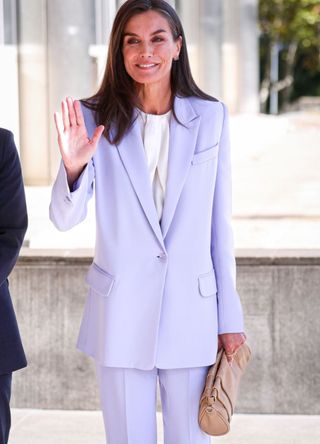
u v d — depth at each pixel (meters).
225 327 4.73
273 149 20.72
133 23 4.56
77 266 7.15
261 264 7.09
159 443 6.73
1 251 4.51
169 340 4.63
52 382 7.26
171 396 4.73
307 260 7.08
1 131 4.59
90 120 4.66
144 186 4.56
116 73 4.66
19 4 12.75
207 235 4.67
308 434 6.81
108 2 14.09
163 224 4.59
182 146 4.62
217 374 4.68
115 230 4.59
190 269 4.63
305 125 29.17
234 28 31.08
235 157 19.05
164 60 4.57
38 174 13.08
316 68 55.16
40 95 12.97
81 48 12.84
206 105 4.71
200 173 4.62
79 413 7.25
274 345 7.14
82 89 12.91
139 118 4.67
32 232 8.65
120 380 4.66
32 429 6.91
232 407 4.66
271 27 51.38
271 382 7.17
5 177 4.55
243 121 27.62
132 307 4.61
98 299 4.68
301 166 17.56
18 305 7.21
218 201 4.73
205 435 4.76
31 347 7.25
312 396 7.17
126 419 4.68
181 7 26.23
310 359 7.14
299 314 7.12
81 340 4.78
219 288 4.74
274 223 10.59
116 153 4.61
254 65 31.78
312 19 51.00
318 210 11.84
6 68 12.09
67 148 4.39
